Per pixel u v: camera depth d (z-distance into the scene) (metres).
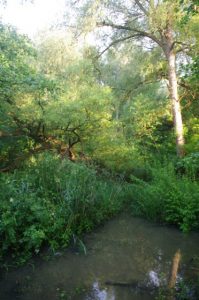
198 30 11.42
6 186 6.55
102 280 5.20
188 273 5.46
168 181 8.29
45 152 9.77
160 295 4.75
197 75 7.48
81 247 6.38
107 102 10.76
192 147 12.11
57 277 5.27
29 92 9.28
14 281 5.12
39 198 6.54
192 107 14.19
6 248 5.79
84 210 7.32
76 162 9.88
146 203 8.34
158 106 14.45
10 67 8.74
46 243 6.29
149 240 6.93
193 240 6.96
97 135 11.08
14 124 10.02
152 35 13.70
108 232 7.34
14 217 5.88
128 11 13.98
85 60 12.55
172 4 10.88
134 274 5.42
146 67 14.62
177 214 7.70
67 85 11.10
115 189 9.23
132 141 12.66
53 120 9.80
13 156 9.95
